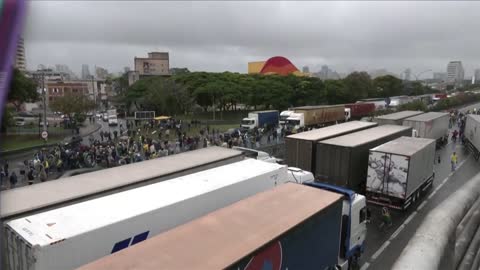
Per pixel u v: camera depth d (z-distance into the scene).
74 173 25.12
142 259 6.13
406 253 2.70
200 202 10.54
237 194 11.97
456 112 67.75
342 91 85.94
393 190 18.31
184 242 6.89
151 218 9.11
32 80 47.19
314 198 9.73
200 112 80.56
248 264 6.49
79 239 7.61
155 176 12.32
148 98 67.06
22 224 8.00
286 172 14.80
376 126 30.69
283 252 7.58
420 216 18.03
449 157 33.84
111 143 32.88
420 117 37.50
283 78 80.31
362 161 20.88
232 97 68.38
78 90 102.69
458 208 3.38
